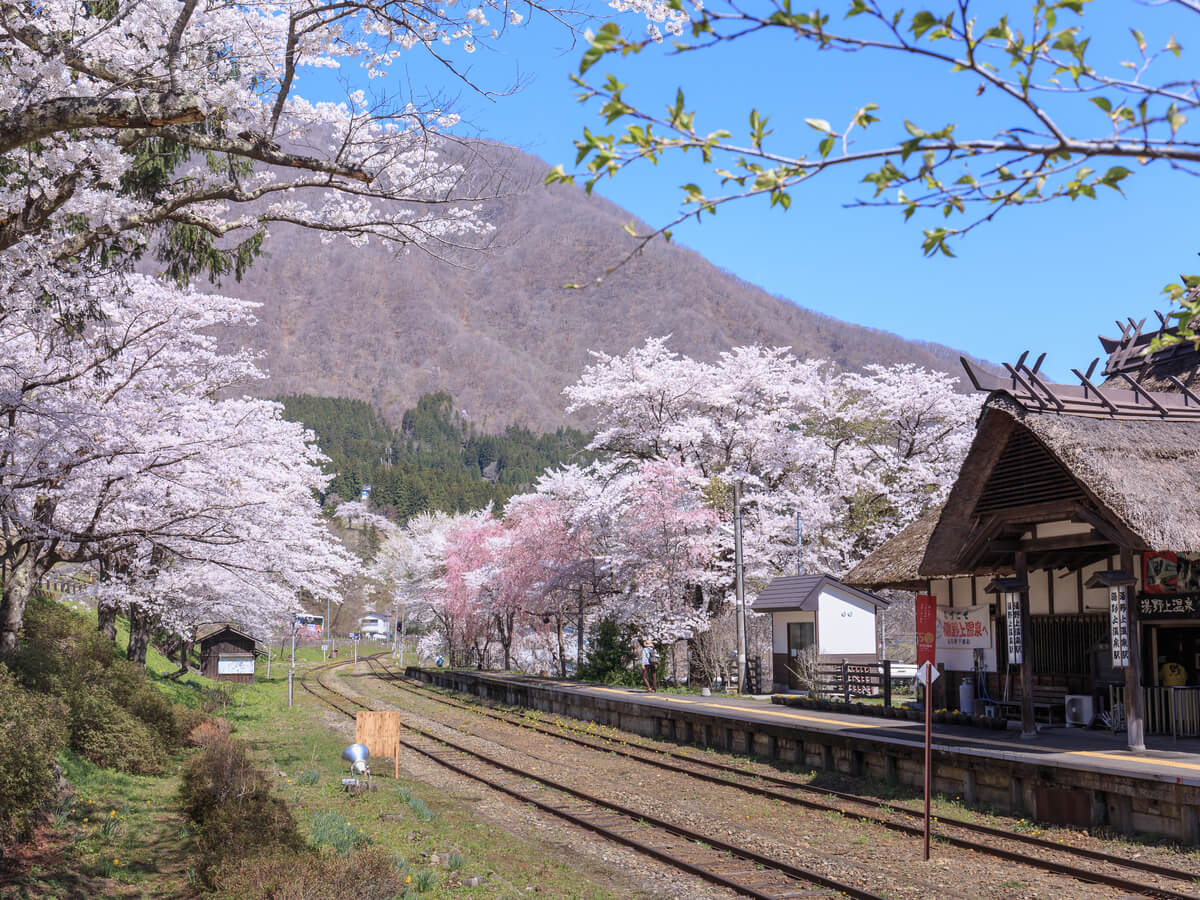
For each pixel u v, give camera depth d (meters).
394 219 9.52
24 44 7.82
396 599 71.56
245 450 16.48
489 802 15.09
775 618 28.20
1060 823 12.46
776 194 3.05
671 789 15.82
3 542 15.09
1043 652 18.17
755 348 36.47
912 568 20.72
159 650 38.62
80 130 8.17
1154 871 9.91
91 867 9.77
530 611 41.44
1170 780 10.98
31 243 9.65
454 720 28.41
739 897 9.64
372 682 49.25
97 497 14.55
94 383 14.22
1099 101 2.76
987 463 15.59
